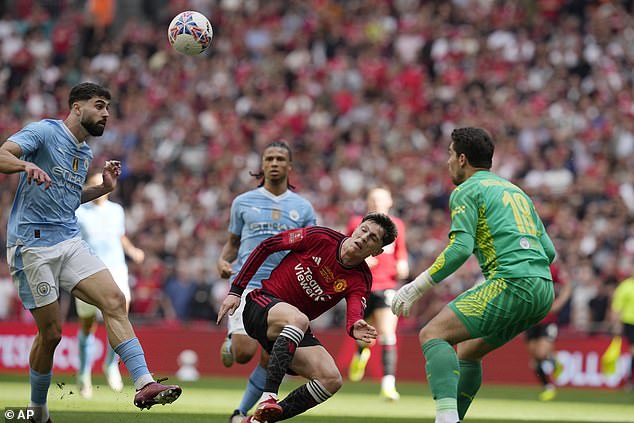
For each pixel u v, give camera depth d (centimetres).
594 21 9025
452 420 2519
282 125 8381
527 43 8894
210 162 8119
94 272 2677
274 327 2608
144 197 7762
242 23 9631
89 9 10662
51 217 2681
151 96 8900
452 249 2577
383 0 9612
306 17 9612
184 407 3762
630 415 4022
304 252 2688
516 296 2573
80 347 4184
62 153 2678
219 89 8900
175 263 6781
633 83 8644
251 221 3297
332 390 2577
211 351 5934
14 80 9269
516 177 7506
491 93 8469
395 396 4338
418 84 8638
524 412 4047
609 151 7788
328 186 7656
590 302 6203
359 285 2673
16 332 5816
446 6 9344
